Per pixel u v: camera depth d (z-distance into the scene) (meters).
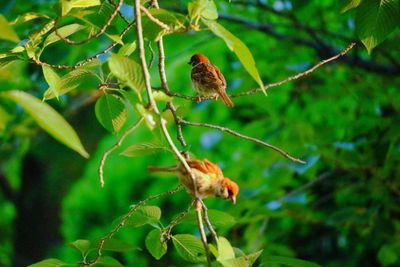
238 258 5.33
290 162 11.59
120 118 6.46
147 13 5.41
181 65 14.64
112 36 5.86
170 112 5.95
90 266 6.40
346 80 13.34
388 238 12.13
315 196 13.78
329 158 11.52
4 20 4.40
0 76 6.84
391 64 12.52
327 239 14.23
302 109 13.93
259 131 13.09
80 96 15.01
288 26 12.72
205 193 6.26
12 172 22.41
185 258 6.25
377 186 11.67
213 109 16.23
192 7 5.52
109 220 22.66
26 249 20.81
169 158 21.45
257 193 12.19
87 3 6.10
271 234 13.52
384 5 6.83
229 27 13.62
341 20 13.54
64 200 22.33
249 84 13.45
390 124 11.09
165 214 20.81
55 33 6.15
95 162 20.91
